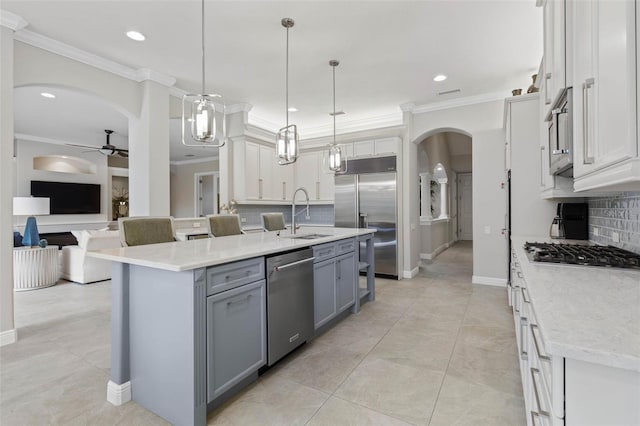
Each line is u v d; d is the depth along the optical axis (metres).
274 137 5.68
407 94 4.62
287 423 1.72
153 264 1.66
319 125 6.25
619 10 0.95
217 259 1.76
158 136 3.94
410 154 5.20
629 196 1.89
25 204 5.17
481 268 4.69
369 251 3.93
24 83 2.98
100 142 7.75
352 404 1.88
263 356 2.10
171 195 10.76
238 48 3.31
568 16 1.59
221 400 1.87
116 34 3.04
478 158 4.64
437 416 1.76
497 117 4.62
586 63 1.28
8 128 2.66
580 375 0.75
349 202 5.42
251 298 2.01
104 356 2.47
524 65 3.72
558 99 1.82
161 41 3.17
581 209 2.84
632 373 0.71
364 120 5.86
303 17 2.80
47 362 2.37
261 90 4.45
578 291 1.19
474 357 2.44
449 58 3.55
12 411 1.81
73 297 3.98
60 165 8.04
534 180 3.42
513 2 2.60
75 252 4.74
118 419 1.75
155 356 1.79
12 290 2.71
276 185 5.85
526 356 1.51
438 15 2.78
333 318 3.03
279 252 2.28
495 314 3.39
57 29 2.94
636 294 1.15
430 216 7.55
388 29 2.99
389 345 2.66
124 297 1.91
